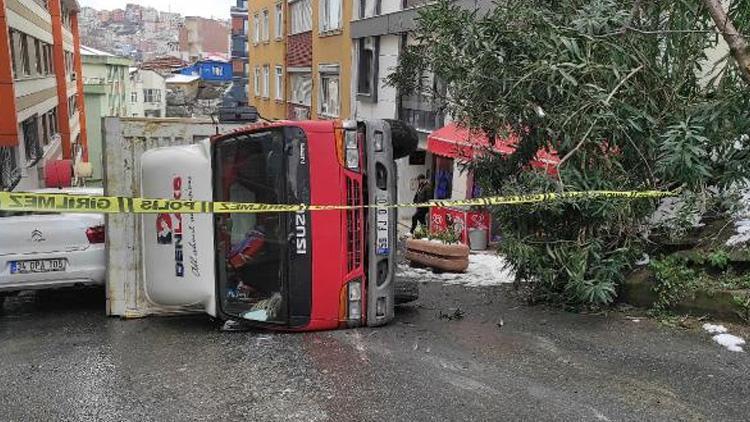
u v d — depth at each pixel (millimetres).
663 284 5582
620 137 5703
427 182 15148
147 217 6102
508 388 4141
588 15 5816
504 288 7656
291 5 30312
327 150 5488
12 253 6301
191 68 80062
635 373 4344
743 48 5098
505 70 5922
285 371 4520
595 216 5738
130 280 6465
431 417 3729
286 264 5461
